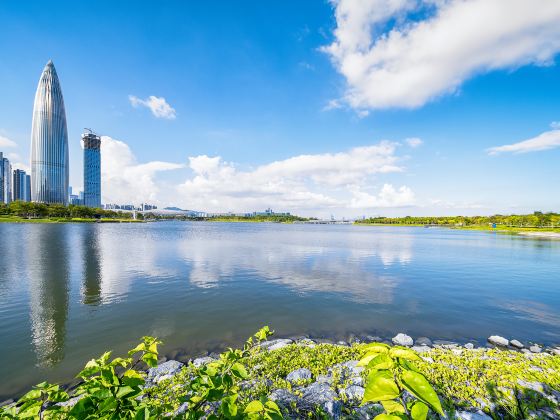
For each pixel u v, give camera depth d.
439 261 27.48
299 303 13.52
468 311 12.52
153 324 10.87
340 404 5.20
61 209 151.12
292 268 22.97
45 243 40.09
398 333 10.21
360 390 5.65
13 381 7.12
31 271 20.78
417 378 1.41
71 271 20.88
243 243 45.38
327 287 16.69
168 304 13.27
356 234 84.25
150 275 19.77
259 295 14.85
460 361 6.99
